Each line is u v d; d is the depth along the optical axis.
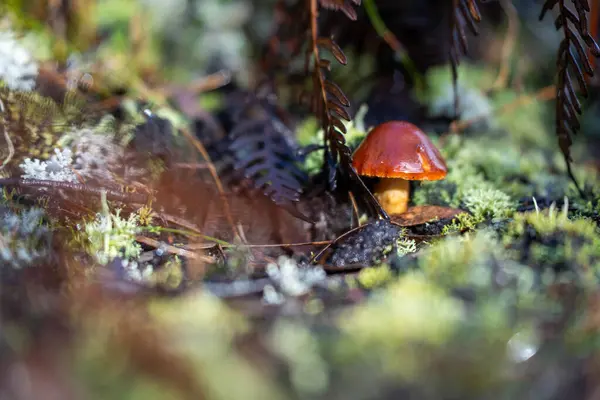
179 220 0.37
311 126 0.43
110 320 0.31
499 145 0.45
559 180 0.41
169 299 0.32
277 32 0.45
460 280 0.32
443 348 0.31
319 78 0.38
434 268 0.33
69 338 0.30
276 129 0.42
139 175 0.38
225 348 0.31
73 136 0.38
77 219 0.35
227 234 0.37
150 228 0.35
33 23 0.43
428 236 0.36
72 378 0.30
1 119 0.37
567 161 0.38
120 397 0.30
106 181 0.37
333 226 0.37
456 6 0.39
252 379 0.30
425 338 0.31
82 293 0.32
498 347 0.31
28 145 0.37
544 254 0.33
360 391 0.30
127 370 0.30
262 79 0.45
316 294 0.33
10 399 0.30
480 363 0.30
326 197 0.38
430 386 0.30
